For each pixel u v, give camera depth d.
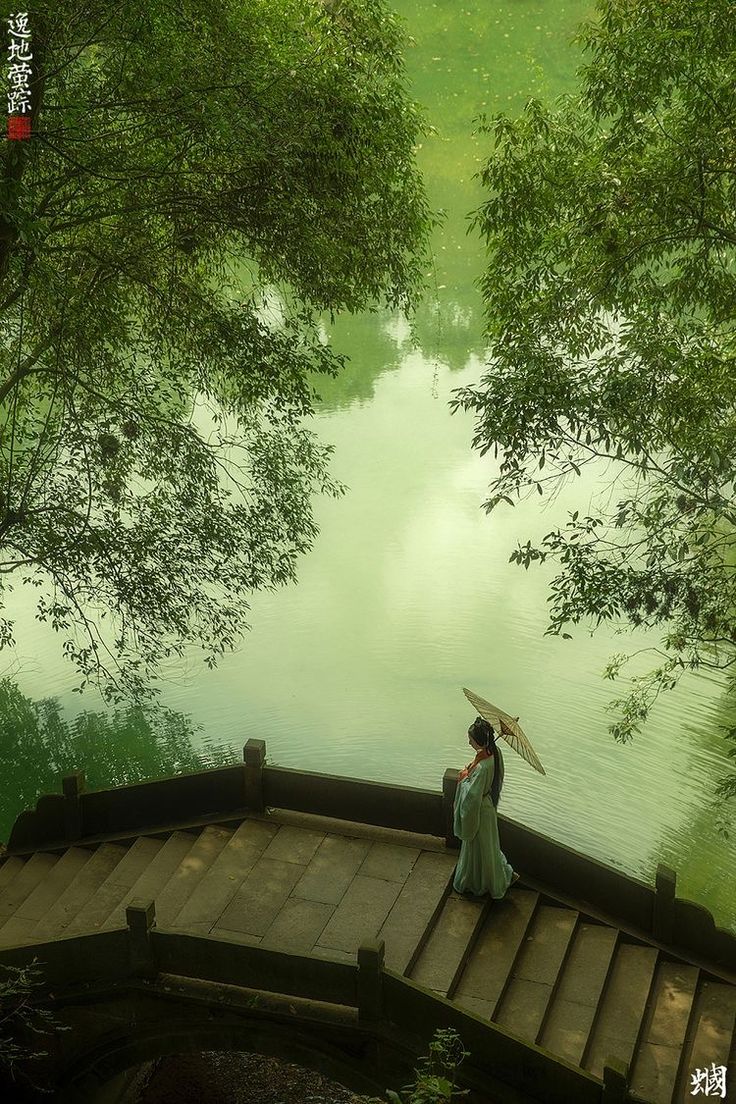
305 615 18.75
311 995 7.89
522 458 9.41
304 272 12.59
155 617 13.34
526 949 8.64
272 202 11.90
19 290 11.45
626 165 9.73
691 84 9.40
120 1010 8.51
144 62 10.62
